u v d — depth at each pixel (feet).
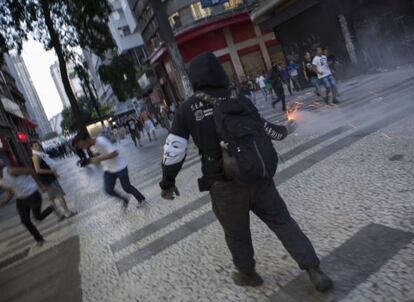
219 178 8.57
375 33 48.11
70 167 88.33
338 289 9.09
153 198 23.20
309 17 56.90
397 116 22.57
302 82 63.10
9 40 58.70
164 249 14.73
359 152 18.45
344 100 35.55
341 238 11.27
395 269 9.15
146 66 165.07
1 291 16.63
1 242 27.91
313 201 14.55
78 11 59.52
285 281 10.05
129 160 50.65
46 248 21.15
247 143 8.07
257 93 101.09
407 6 43.24
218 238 13.99
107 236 19.06
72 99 62.95
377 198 13.02
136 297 11.79
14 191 21.50
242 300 9.87
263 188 8.73
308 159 20.13
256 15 65.77
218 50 119.96
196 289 11.07
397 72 42.39
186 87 44.52
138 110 159.63
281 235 8.97
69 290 14.05
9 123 110.83
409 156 15.75
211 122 8.39
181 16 117.08
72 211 27.84
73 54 63.87
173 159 8.66
